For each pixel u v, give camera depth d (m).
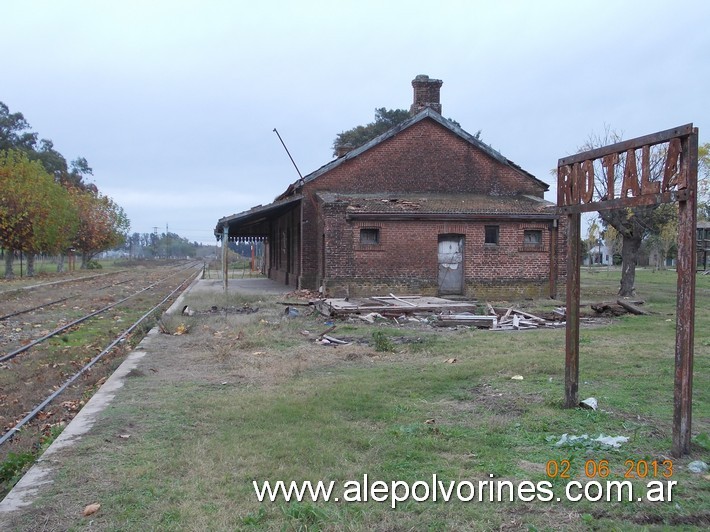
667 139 5.03
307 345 11.54
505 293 20.92
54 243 40.84
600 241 55.22
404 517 4.16
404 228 20.58
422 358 10.05
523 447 5.48
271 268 37.00
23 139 65.06
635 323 14.45
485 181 24.22
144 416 6.64
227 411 6.73
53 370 10.63
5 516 4.22
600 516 4.14
